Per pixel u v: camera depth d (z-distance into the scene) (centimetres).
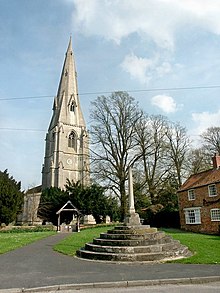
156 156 3731
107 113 3584
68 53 8525
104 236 1484
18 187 3653
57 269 1052
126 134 3522
